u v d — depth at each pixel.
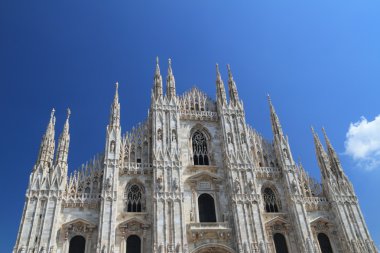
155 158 55.78
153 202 51.78
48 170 51.94
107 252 46.38
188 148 60.97
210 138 63.25
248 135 63.53
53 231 46.50
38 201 48.25
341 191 59.50
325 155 63.50
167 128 60.16
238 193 55.25
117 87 62.88
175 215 51.28
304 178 61.72
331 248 55.19
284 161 61.06
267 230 54.50
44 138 54.59
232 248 51.56
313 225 56.00
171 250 48.25
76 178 53.16
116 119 58.97
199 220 54.34
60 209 49.16
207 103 68.56
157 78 66.12
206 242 51.44
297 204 56.47
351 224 56.16
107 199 50.38
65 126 56.72
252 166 58.75
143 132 60.84
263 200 58.44
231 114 64.94
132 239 50.12
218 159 60.91
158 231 49.34
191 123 63.88
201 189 56.88
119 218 50.62
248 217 53.59
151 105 64.00
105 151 54.78
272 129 66.25
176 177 54.94
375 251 54.12
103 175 52.59
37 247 44.91
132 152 58.47
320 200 59.03
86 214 50.09
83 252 47.72
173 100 63.75
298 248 53.75
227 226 52.94
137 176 55.25
